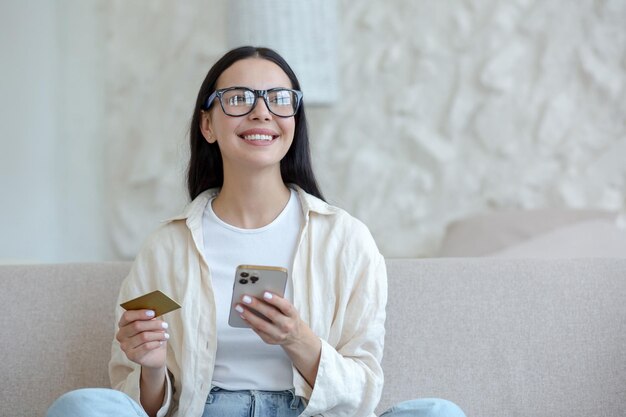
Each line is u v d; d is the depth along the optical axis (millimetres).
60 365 2111
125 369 1897
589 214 3164
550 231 2969
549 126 3707
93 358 2115
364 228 1901
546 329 2123
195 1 4066
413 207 3832
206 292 1848
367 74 3889
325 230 1892
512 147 3742
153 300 1644
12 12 4090
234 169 1884
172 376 1851
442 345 2111
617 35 3660
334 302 1836
